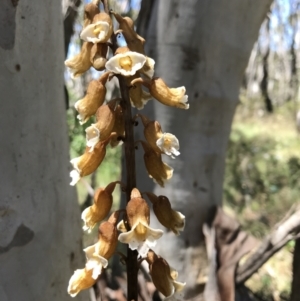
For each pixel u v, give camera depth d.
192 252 0.21
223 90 0.21
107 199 0.11
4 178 0.12
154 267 0.11
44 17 0.13
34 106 0.13
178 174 0.20
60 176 0.14
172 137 0.10
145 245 0.09
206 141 0.21
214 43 0.20
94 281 0.11
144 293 0.18
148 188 0.20
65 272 0.15
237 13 0.20
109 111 0.10
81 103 0.10
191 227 0.21
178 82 0.20
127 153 0.11
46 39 0.13
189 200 0.21
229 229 0.20
